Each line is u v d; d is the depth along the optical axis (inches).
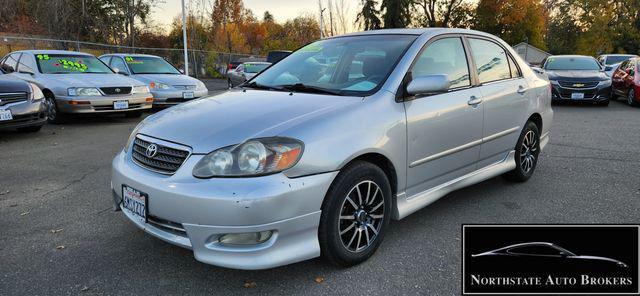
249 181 94.0
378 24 1547.7
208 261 97.0
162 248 124.3
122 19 1149.1
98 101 336.8
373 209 115.3
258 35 1787.6
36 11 1016.2
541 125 189.6
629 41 1665.8
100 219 145.3
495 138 160.7
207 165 97.3
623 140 275.0
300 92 130.2
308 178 98.9
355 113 111.3
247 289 103.5
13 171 204.5
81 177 194.2
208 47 1210.0
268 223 94.1
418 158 127.0
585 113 416.8
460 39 152.7
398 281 106.8
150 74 423.5
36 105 287.1
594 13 1732.3
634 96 462.3
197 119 112.7
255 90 138.7
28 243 127.2
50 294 101.1
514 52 181.5
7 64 389.1
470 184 153.3
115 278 108.2
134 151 116.3
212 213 93.5
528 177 186.1
